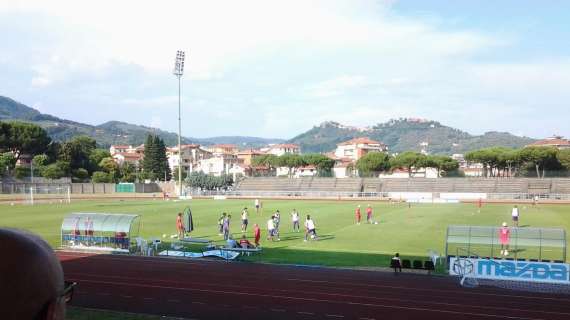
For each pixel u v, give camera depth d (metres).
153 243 31.88
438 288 21.64
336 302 19.05
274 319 16.88
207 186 118.12
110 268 25.81
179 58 85.62
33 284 1.44
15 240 1.48
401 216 55.44
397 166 125.12
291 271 25.08
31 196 77.69
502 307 18.59
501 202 81.06
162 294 20.14
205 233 40.94
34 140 117.75
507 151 115.25
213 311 17.77
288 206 72.94
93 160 128.75
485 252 30.95
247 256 29.70
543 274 23.05
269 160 147.75
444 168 124.12
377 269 25.72
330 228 44.38
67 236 33.28
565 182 95.88
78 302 18.80
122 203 77.44
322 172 137.75
